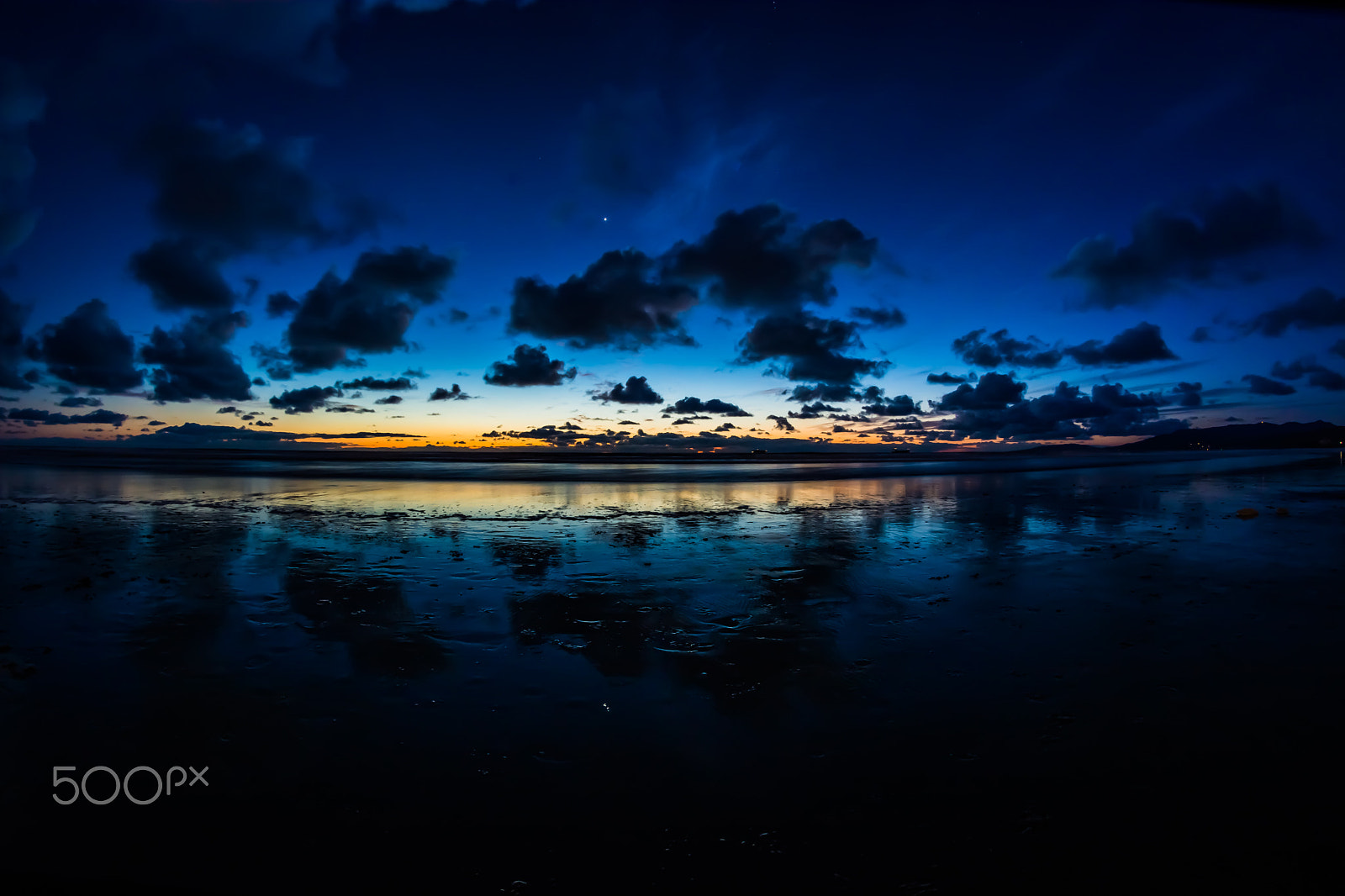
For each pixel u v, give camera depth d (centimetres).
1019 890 211
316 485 1706
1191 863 222
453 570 681
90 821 248
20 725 325
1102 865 222
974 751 299
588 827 246
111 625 486
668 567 698
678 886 215
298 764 290
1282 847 229
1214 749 298
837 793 267
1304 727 318
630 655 431
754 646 448
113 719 332
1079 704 349
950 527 978
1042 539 866
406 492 1543
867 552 781
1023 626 485
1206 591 580
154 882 216
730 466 2888
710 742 311
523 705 352
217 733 318
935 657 422
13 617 506
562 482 1864
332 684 379
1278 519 1011
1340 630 465
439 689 373
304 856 229
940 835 239
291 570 675
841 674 394
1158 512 1130
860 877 218
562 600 565
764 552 782
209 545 813
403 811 255
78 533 897
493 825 247
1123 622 492
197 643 448
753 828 245
